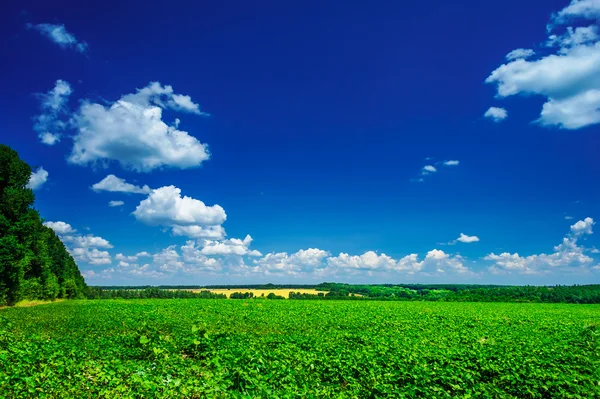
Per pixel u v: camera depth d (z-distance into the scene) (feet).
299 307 183.42
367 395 39.83
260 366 45.93
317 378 45.09
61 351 48.80
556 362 55.16
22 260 160.15
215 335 67.46
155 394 34.37
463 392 41.96
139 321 104.68
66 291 309.63
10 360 42.52
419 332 93.66
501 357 56.59
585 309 222.07
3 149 155.74
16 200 155.63
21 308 157.17
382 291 433.89
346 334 86.02
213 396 34.27
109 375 38.27
